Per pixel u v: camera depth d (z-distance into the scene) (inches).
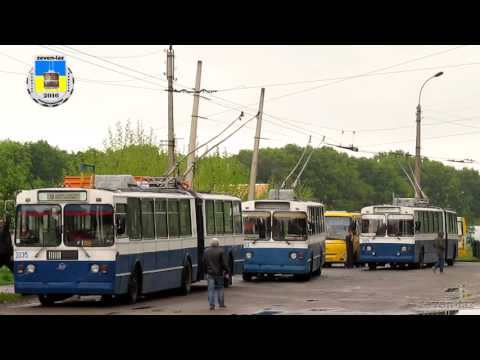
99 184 1228.5
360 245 2269.9
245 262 1708.9
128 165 2645.2
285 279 1801.2
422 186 7352.4
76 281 1126.4
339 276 1911.9
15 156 5083.7
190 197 1429.6
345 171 6560.0
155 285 1266.0
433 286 1557.6
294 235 1707.7
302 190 4525.1
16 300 1250.6
